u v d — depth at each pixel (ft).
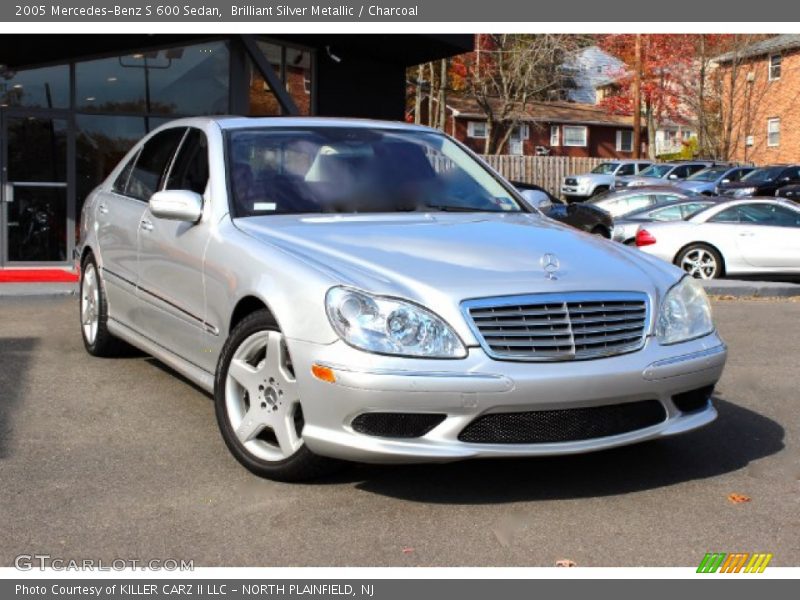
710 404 15.56
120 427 17.79
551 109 179.52
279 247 15.28
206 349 16.88
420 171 18.98
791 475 15.57
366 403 13.07
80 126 44.06
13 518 13.46
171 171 19.77
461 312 13.35
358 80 52.03
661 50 142.72
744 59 147.64
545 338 13.62
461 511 13.79
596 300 14.10
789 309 37.47
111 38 42.57
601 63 152.87
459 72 118.93
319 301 13.67
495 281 13.84
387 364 13.03
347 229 16.05
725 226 48.39
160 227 18.83
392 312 13.26
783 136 149.59
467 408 13.09
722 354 15.10
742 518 13.69
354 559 12.27
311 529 13.16
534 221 17.81
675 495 14.55
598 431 13.89
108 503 14.03
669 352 14.40
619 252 16.07
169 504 14.01
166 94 45.19
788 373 23.79
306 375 13.61
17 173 43.34
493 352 13.32
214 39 45.34
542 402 13.33
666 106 149.69
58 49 42.04
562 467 15.69
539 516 13.65
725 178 110.83
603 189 111.14
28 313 31.12
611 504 14.14
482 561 12.23
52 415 18.53
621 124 181.68
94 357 23.61
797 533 13.19
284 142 18.57
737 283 44.50
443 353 13.17
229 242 16.17
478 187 19.27
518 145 174.29
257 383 14.85
